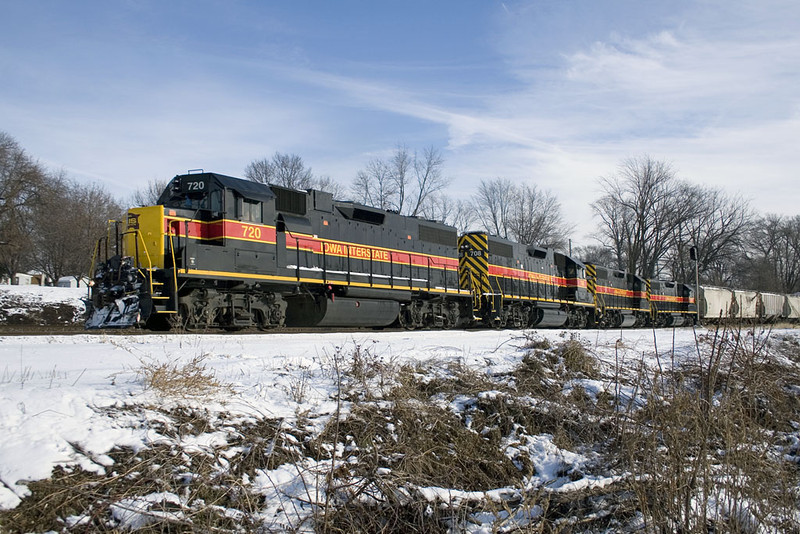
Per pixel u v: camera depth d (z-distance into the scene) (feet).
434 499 19.60
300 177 189.06
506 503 20.63
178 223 49.67
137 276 46.93
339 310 62.39
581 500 22.12
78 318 93.04
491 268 86.94
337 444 21.50
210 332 51.47
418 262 74.54
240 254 52.19
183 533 15.38
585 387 33.27
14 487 14.78
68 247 154.40
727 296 147.43
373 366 29.22
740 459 24.20
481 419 26.96
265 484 18.31
